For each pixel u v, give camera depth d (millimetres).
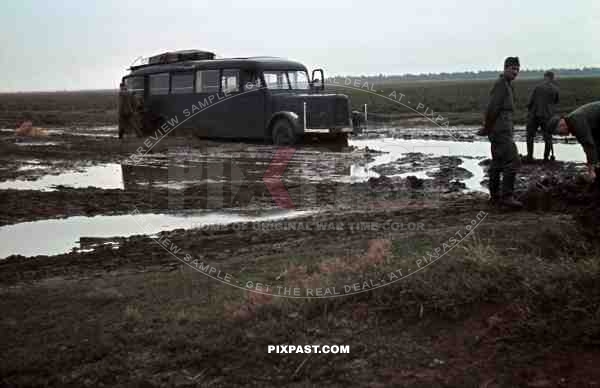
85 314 5867
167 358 4832
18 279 7250
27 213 11000
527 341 4594
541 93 14523
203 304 5887
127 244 8766
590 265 5453
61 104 83438
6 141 24766
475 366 4410
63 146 22281
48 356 4980
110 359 4887
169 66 23531
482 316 5000
